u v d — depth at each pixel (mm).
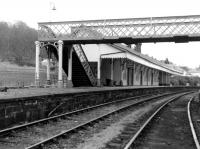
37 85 33156
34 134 11688
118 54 43094
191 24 29594
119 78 47156
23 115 14234
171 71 84938
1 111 12492
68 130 11820
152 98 34844
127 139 11320
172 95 48625
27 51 105750
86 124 13859
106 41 32562
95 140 11016
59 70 32531
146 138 11547
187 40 31172
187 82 111250
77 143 10406
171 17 30031
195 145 10414
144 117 18203
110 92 29562
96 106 22859
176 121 16953
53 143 10102
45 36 33375
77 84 39406
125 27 30984
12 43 104500
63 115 16438
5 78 52812
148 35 30234
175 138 11828
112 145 10180
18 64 84750
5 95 17250
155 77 76125
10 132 11453
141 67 59438
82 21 32438
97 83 42000
